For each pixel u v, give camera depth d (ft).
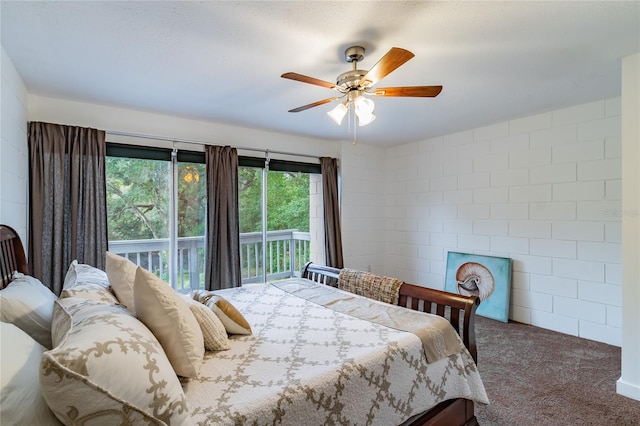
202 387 3.86
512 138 11.80
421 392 5.00
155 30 5.79
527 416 6.37
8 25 5.57
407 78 7.88
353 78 6.23
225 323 5.45
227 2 5.01
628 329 6.96
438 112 10.73
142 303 3.94
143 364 2.84
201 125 11.55
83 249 9.17
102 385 2.51
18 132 7.55
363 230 15.74
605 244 9.77
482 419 6.28
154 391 2.78
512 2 5.04
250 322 6.13
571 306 10.45
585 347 9.48
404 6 5.13
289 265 14.40
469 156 13.14
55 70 7.38
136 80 7.97
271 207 13.61
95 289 5.05
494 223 12.39
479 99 9.50
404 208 15.74
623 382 7.04
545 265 11.03
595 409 6.56
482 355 9.02
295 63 7.11
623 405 6.67
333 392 4.06
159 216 10.99
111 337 2.83
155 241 10.94
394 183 16.21
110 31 5.82
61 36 5.97
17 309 4.39
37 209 8.49
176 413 2.88
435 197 14.43
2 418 2.34
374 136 14.15
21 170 7.82
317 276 9.73
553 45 6.37
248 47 6.41
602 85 8.50
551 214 10.88
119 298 5.02
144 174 10.72
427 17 5.43
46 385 2.33
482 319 12.03
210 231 11.30
